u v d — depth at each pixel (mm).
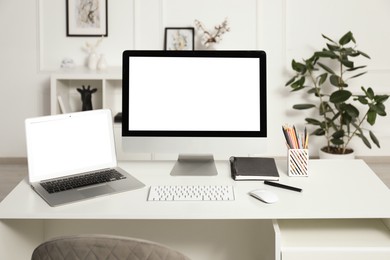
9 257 1889
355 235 1895
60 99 4453
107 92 4473
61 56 4766
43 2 4691
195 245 2346
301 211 1805
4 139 4867
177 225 2328
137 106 2273
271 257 2027
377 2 4672
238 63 2270
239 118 2279
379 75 4762
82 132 2168
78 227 2326
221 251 2348
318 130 4570
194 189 1987
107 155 2230
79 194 1938
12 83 4793
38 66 4758
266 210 1815
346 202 1892
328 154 4566
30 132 2055
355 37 4723
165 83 2271
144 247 1257
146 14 4699
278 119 4855
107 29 4707
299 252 1777
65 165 2123
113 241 1260
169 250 1275
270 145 4891
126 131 2277
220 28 4633
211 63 2270
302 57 4766
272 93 4820
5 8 4688
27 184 2076
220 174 2223
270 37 4734
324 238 1869
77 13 4695
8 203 1870
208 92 2275
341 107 4410
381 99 4270
